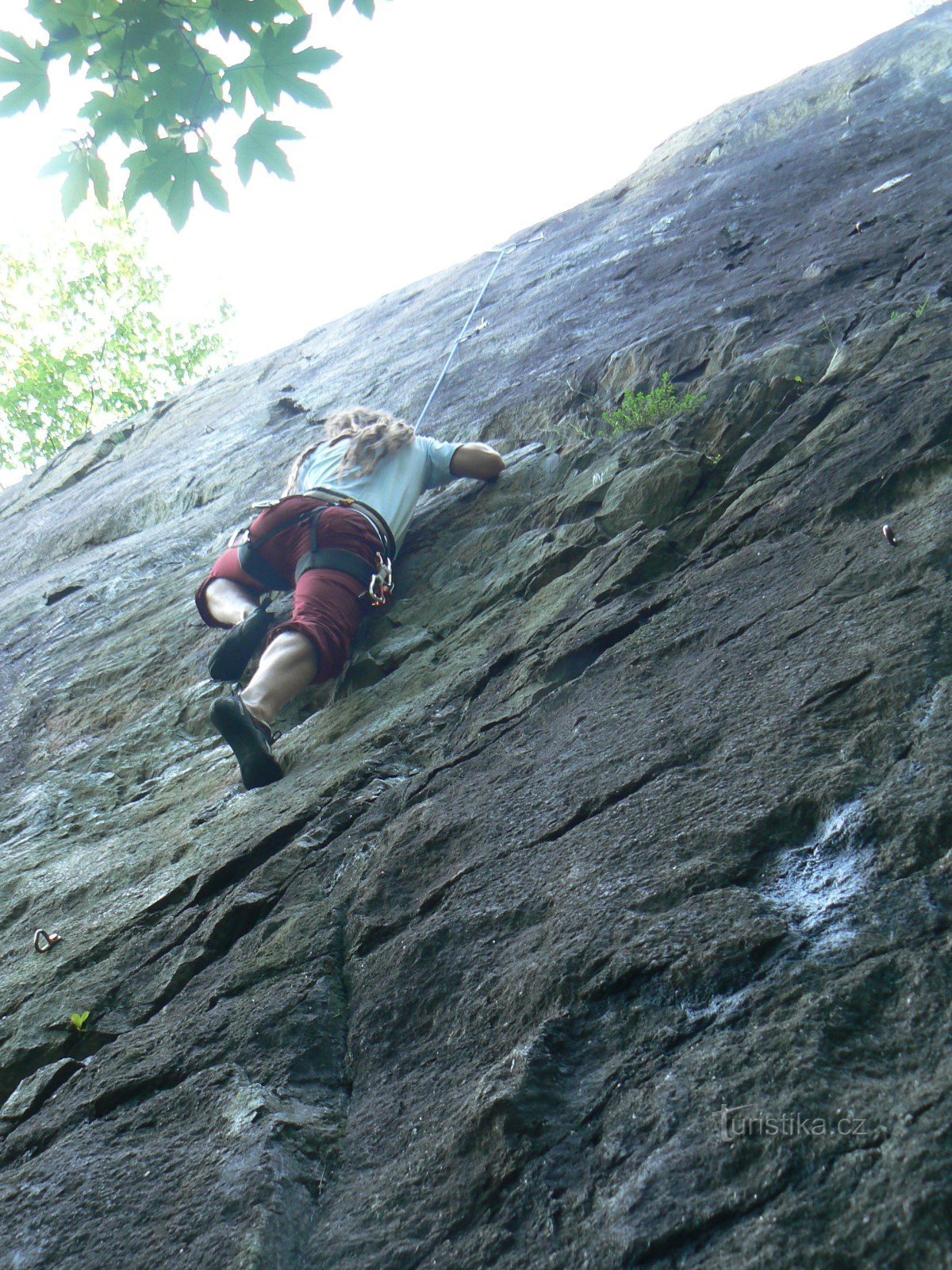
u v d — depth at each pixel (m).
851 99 7.25
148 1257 1.63
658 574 3.17
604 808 2.15
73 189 3.01
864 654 2.14
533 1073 1.57
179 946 2.50
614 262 6.69
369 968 2.08
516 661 3.08
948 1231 1.15
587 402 4.93
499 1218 1.43
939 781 1.73
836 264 4.73
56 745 4.30
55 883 3.18
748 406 3.78
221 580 4.17
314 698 3.68
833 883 1.68
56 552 7.32
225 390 9.51
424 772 2.71
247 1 2.84
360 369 7.51
